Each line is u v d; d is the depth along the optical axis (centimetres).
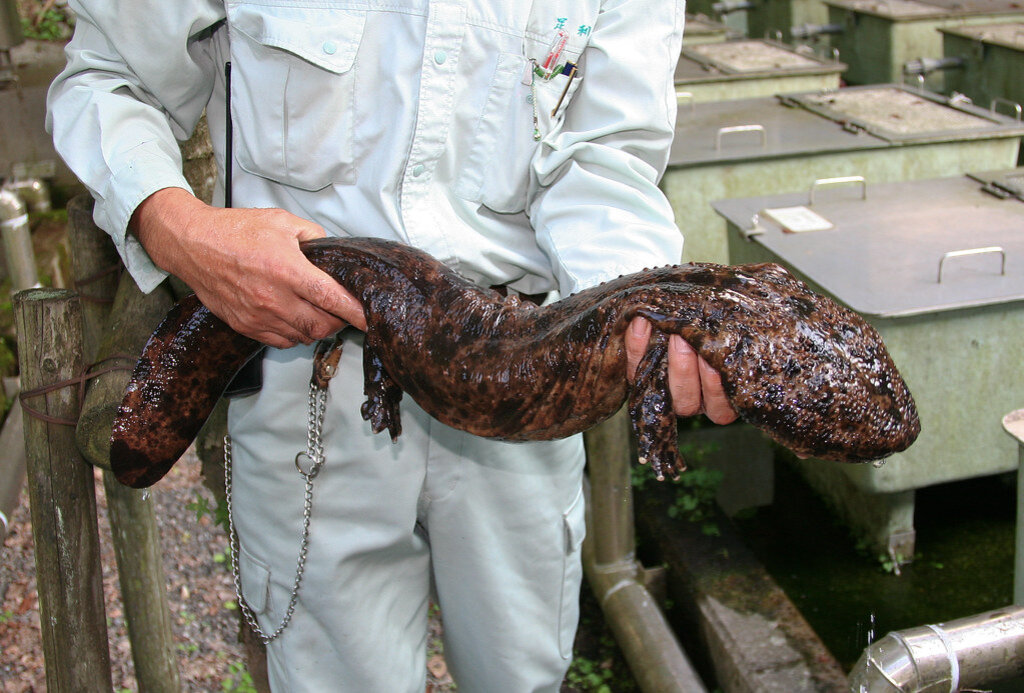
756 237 216
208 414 114
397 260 99
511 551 124
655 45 107
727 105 316
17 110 333
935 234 210
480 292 97
